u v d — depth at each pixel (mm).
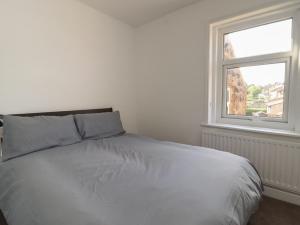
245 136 1951
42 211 802
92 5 2287
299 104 1714
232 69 2176
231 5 1947
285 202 1784
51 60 2002
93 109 2402
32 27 1838
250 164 1412
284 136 1734
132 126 3047
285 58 1812
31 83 1864
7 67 1701
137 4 2260
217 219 749
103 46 2527
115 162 1354
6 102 1713
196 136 2377
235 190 990
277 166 1777
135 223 702
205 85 2223
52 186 982
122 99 2859
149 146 1752
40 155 1477
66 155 1488
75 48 2211
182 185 984
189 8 2277
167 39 2551
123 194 909
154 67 2756
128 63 2916
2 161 1425
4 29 1665
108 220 715
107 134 2158
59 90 2090
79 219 725
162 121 2738
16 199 968
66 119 1903
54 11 1995
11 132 1512
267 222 1517
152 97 2834
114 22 2646
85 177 1104
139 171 1189
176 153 1527
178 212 762
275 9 1771
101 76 2535
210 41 2164
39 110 1936
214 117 2320
